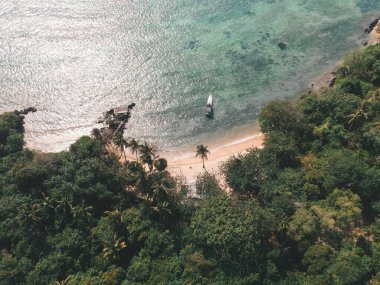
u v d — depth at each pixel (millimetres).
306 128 120875
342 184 104375
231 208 98188
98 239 100000
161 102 147500
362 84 131500
